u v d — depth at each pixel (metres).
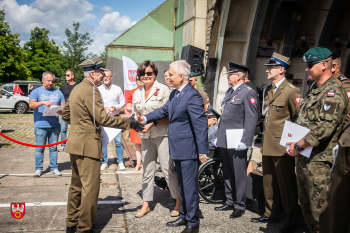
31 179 4.59
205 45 8.07
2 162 5.64
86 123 2.75
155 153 3.39
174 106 2.95
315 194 2.39
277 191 3.19
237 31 6.93
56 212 3.33
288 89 3.01
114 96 5.00
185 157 2.88
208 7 7.81
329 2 6.17
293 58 7.00
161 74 10.27
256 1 6.29
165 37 10.23
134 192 4.15
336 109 2.29
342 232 1.64
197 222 2.92
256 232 3.00
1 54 30.80
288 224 3.00
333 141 2.38
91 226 2.79
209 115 3.97
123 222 3.18
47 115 4.32
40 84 17.83
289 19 6.38
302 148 2.43
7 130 10.12
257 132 3.65
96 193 2.78
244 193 3.34
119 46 10.05
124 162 5.90
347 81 2.63
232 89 3.52
